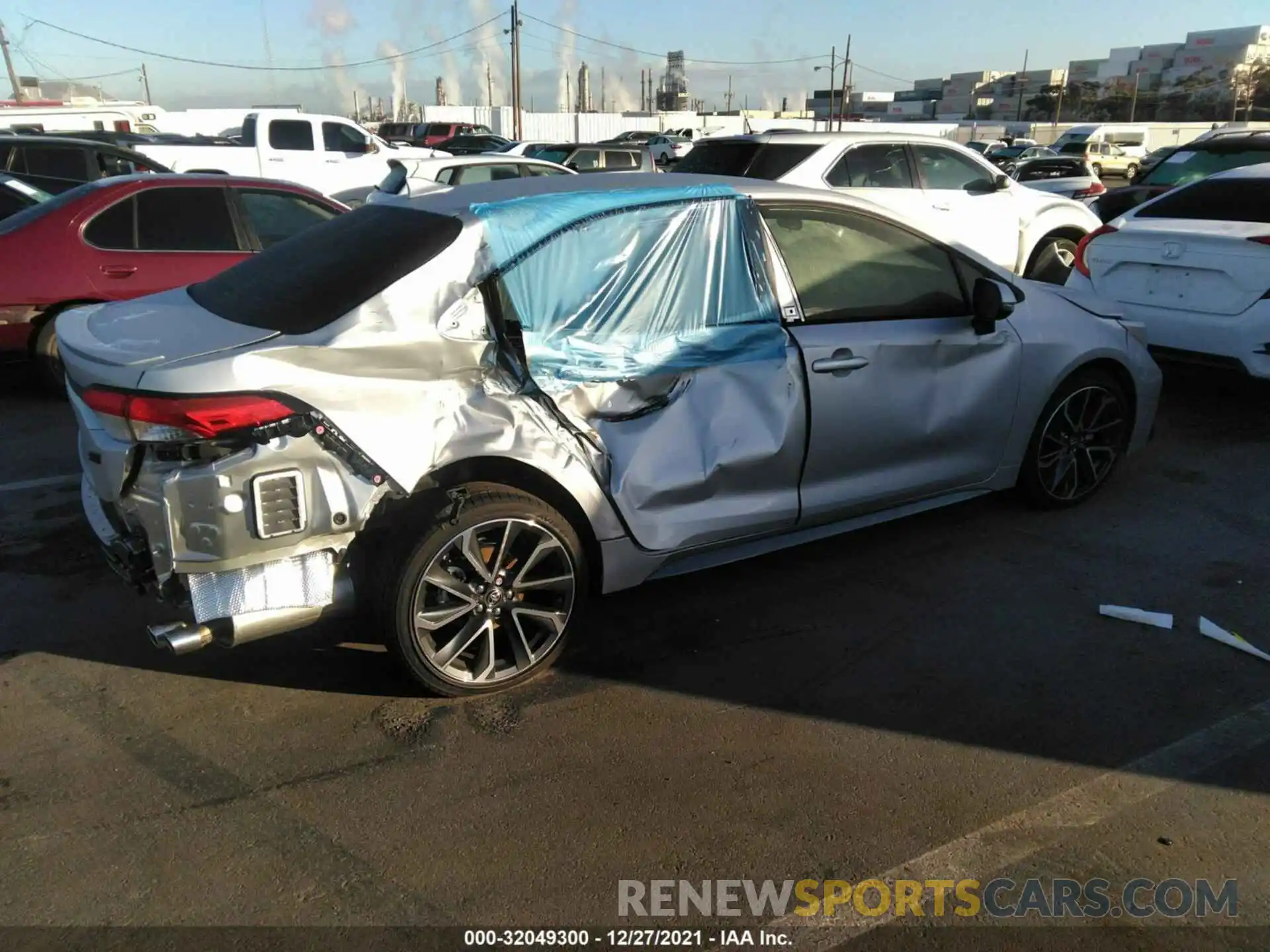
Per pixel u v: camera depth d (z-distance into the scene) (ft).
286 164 53.78
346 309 9.75
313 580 9.59
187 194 21.84
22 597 12.87
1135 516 15.94
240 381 8.91
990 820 9.04
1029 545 14.82
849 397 12.71
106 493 9.69
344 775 9.54
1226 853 8.66
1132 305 20.54
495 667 10.88
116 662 11.45
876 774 9.68
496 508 10.19
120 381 9.04
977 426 14.15
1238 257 18.65
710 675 11.39
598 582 11.62
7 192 27.71
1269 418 21.17
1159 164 33.19
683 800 9.27
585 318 10.95
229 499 8.96
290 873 8.30
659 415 11.51
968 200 29.50
